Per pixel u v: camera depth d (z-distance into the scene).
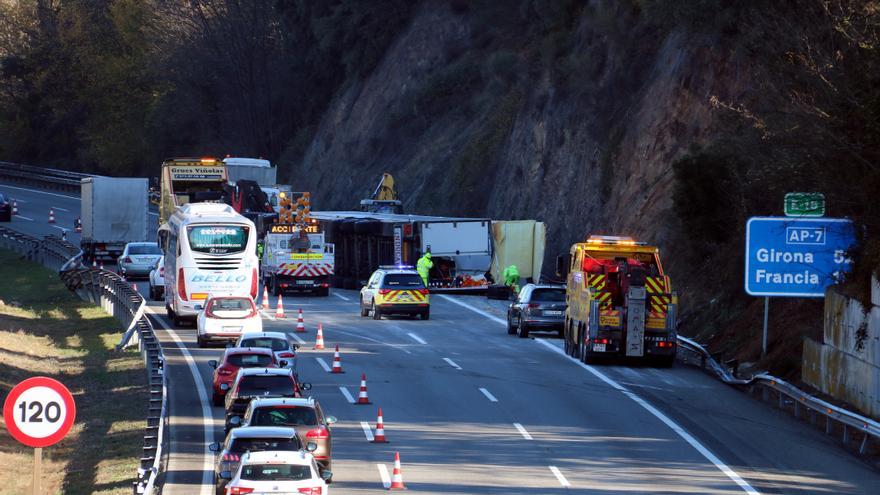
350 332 113.38
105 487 56.72
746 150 102.62
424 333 112.88
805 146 83.00
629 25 157.25
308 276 150.50
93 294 146.75
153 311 133.62
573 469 57.16
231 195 166.50
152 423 57.09
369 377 85.88
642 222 133.88
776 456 60.72
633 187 140.25
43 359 103.38
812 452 61.91
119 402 82.00
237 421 54.78
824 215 82.81
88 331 122.12
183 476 55.59
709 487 53.50
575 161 159.00
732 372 87.44
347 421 69.44
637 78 151.38
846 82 78.38
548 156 167.62
